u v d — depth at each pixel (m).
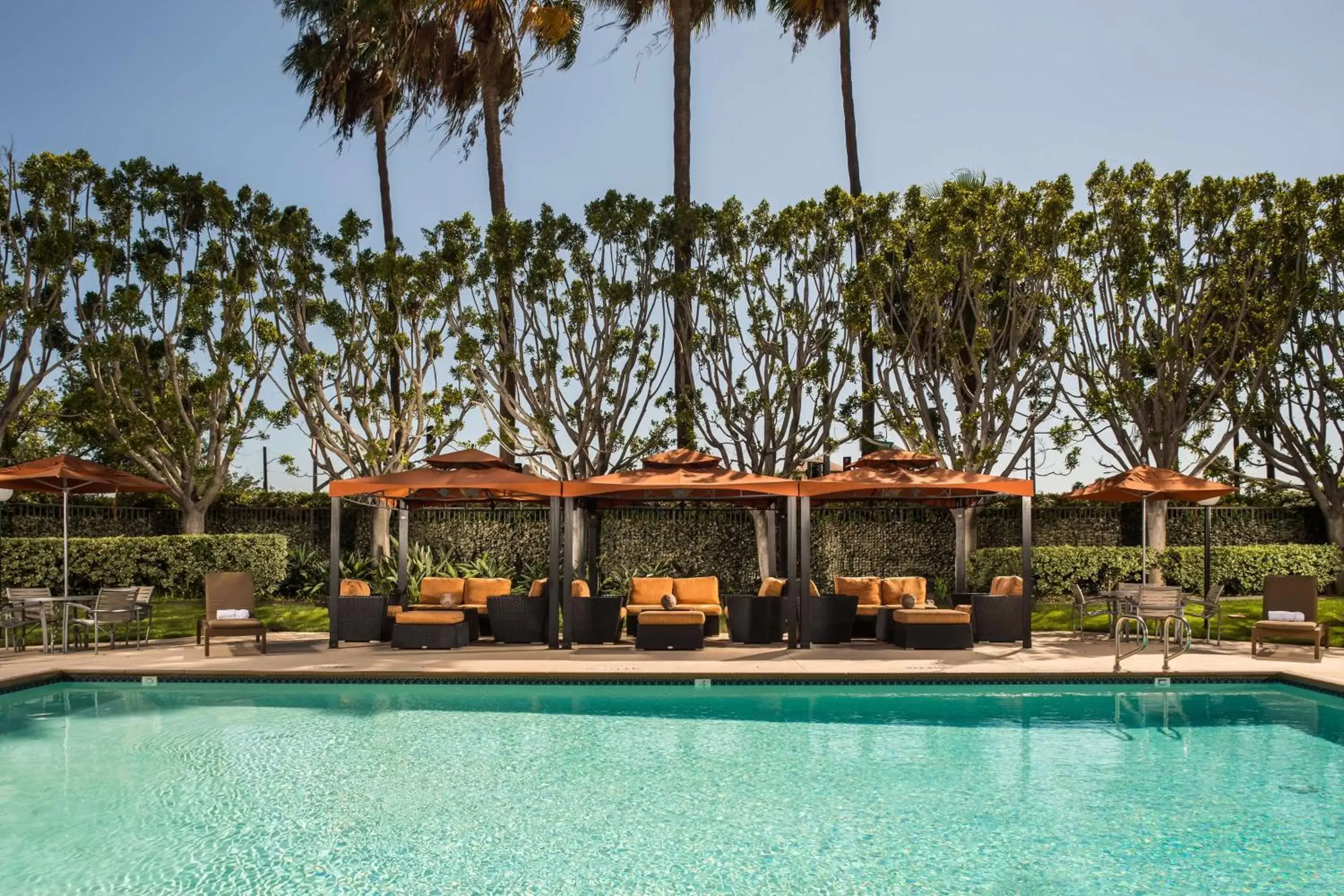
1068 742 9.62
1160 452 21.27
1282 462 23.00
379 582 21.19
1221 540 22.70
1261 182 20.66
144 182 22.22
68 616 14.78
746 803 7.64
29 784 8.17
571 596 15.70
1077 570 19.97
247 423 22.64
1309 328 22.20
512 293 22.41
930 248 20.64
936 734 9.98
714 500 18.06
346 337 23.23
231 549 20.88
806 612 15.04
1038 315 21.28
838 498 17.42
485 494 17.17
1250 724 10.45
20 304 20.48
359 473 23.59
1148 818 7.25
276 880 6.03
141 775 8.42
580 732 10.12
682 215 22.02
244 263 23.06
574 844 6.69
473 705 11.51
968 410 21.52
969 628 15.10
